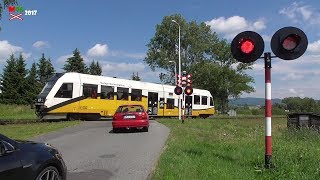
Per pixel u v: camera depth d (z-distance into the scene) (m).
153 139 16.78
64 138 17.55
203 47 82.62
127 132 20.36
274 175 9.11
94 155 12.46
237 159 11.55
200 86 85.56
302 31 9.64
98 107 32.41
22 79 80.38
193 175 8.91
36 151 6.73
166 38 84.69
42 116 29.45
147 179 8.77
